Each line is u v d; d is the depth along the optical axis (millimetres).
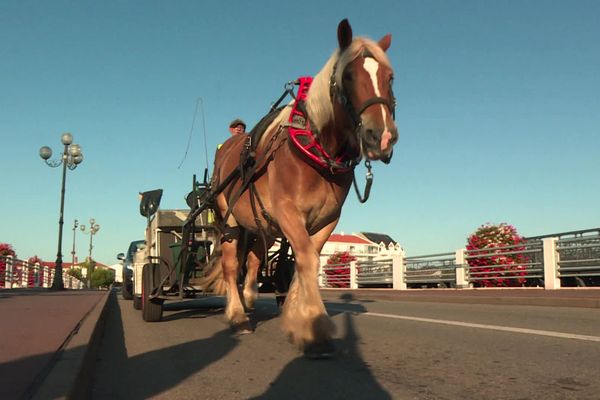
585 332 6633
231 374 4684
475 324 7621
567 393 3826
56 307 9219
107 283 107875
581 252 13797
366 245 95188
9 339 5277
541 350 5449
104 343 6762
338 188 5195
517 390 3939
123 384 4547
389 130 4094
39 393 3258
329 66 4844
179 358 5496
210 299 14445
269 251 7836
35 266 28797
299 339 5164
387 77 4367
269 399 3898
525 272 16000
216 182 7258
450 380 4281
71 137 25594
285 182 5148
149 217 9055
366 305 12039
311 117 4992
